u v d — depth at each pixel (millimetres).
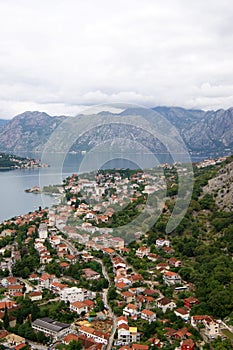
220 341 65688
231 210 122812
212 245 106562
